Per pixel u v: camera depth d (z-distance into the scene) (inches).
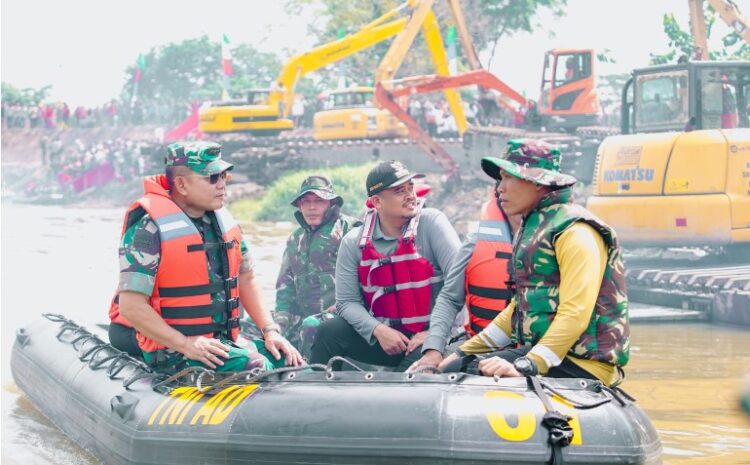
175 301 205.8
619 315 173.0
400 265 219.5
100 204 1734.7
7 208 1691.7
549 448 156.9
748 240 483.5
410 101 1427.2
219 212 212.1
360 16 2174.0
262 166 1320.1
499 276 204.5
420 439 162.4
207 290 207.3
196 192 206.2
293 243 274.1
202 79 3516.2
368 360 226.1
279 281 278.8
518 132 1146.7
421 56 2025.1
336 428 168.6
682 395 287.6
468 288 209.6
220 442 176.1
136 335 218.1
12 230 1058.7
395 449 162.9
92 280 587.5
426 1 1141.1
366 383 177.0
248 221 1164.5
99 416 210.8
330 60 1392.7
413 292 220.4
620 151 514.9
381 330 217.8
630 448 157.2
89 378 229.9
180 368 213.9
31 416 263.6
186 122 2070.6
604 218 519.5
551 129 1198.9
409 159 1317.7
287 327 275.1
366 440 165.3
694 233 486.3
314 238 269.7
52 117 2691.9
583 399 163.8
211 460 176.9
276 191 1182.3
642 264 553.9
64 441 235.9
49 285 560.4
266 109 1400.1
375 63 2078.0
